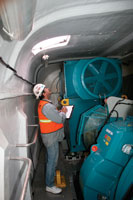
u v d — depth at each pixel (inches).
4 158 34.0
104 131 81.4
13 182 49.8
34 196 92.3
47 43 89.3
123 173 67.6
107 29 78.2
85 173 79.0
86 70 119.9
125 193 65.2
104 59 118.6
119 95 127.0
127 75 158.1
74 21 60.5
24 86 86.0
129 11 56.0
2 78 43.5
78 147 130.9
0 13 24.0
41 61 142.3
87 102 128.0
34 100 151.9
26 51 64.6
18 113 67.3
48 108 85.6
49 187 95.1
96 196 76.5
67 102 125.7
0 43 36.5
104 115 114.2
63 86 145.7
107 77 122.1
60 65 185.3
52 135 90.0
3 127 42.3
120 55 147.8
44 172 118.7
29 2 22.3
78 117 127.2
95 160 76.2
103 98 122.3
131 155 69.4
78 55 142.2
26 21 27.8
